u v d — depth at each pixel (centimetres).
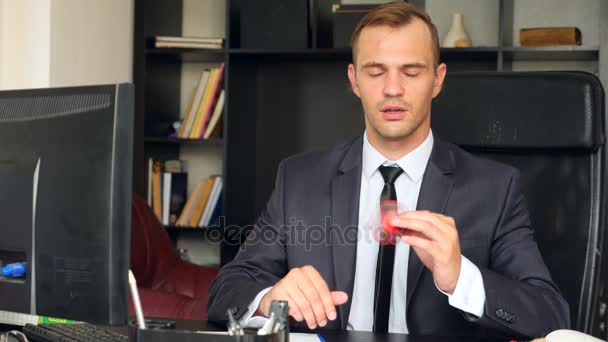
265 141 413
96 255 114
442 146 176
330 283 170
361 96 165
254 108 411
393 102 158
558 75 187
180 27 419
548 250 186
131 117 114
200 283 307
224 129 374
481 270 141
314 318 130
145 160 388
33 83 308
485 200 168
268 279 171
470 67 386
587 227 183
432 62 162
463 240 166
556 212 186
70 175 117
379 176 173
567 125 185
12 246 124
